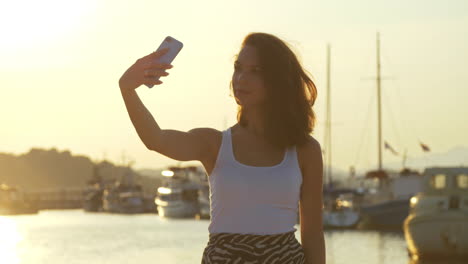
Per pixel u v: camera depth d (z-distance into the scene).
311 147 3.80
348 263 43.84
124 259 49.66
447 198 37.69
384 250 52.34
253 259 3.53
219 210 3.59
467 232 36.88
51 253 55.97
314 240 3.93
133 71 3.38
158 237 73.62
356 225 73.94
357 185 91.69
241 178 3.57
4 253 56.34
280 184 3.60
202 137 3.65
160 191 125.38
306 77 3.85
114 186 172.75
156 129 3.46
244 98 3.71
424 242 38.09
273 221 3.58
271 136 3.66
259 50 3.73
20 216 161.25
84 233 83.62
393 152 85.06
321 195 3.91
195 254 52.81
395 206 70.38
